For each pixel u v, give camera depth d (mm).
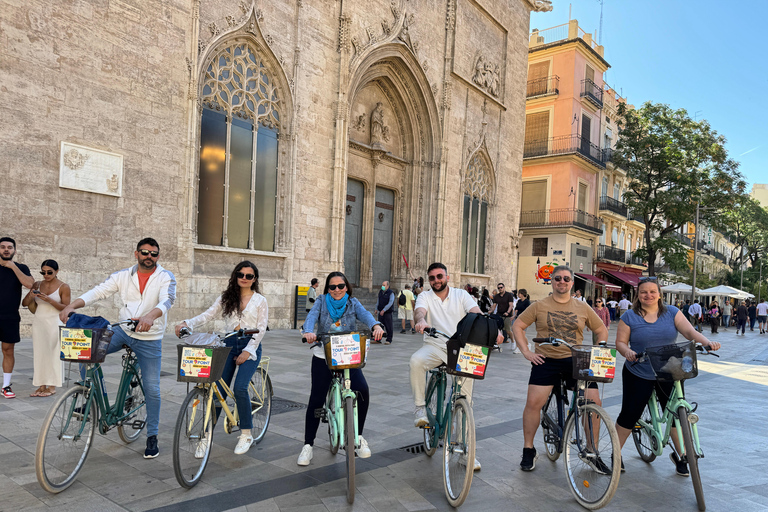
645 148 29938
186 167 12586
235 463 4566
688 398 8555
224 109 14000
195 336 4145
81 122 10641
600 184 37062
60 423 3789
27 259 9852
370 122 20656
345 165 17250
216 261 13797
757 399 8648
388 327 13703
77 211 10602
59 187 10297
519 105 28125
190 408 4000
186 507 3633
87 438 4074
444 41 21969
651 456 5086
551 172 33594
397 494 4051
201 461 4113
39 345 6098
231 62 14086
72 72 10477
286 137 15602
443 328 4730
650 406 4770
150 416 4527
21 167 9750
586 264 34656
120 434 4828
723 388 9734
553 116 34031
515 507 3934
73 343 3906
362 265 20766
